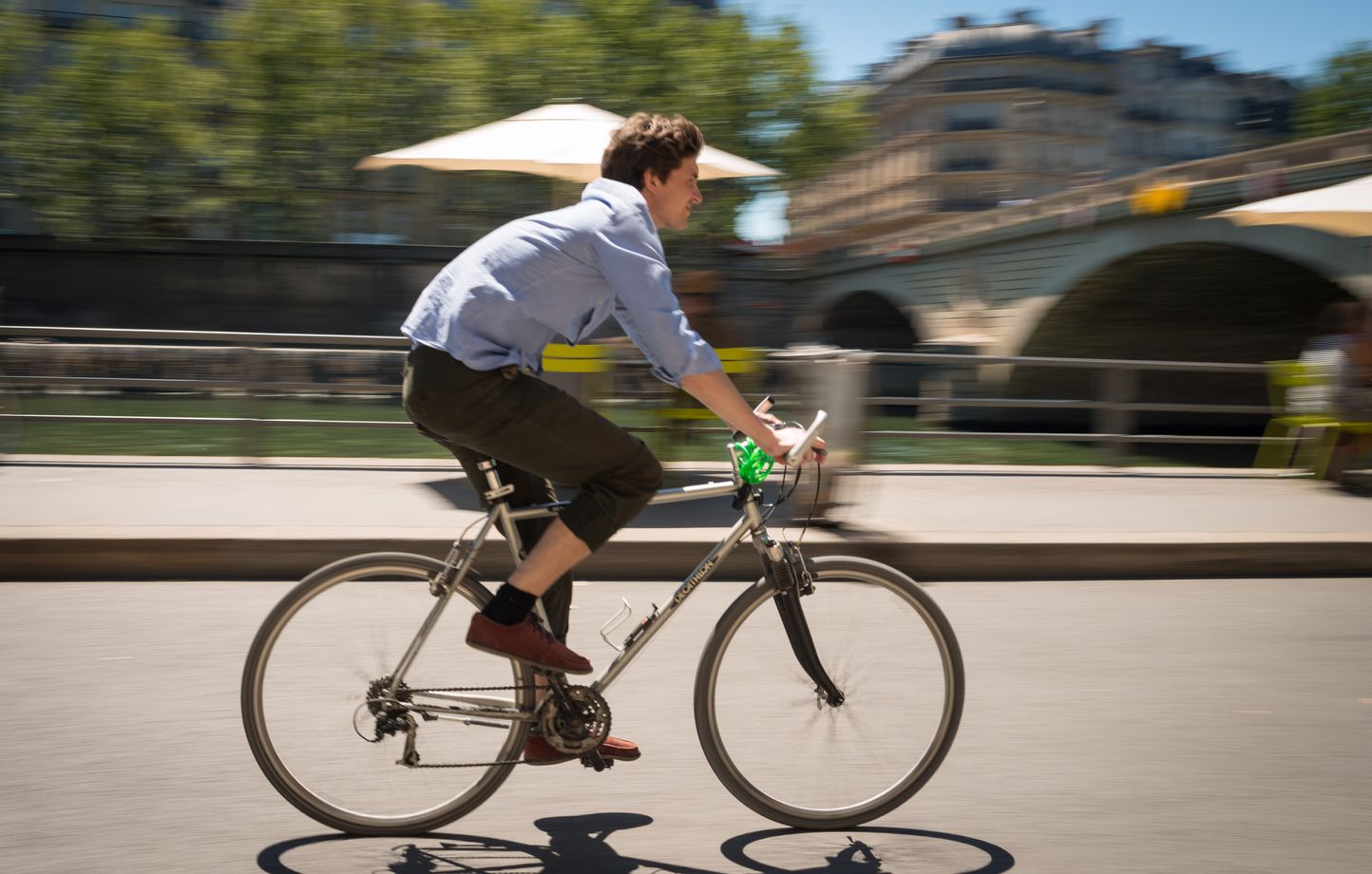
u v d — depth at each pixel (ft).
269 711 9.50
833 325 208.44
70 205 126.82
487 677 9.69
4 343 28.40
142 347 28.48
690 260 135.74
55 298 127.54
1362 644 16.65
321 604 9.54
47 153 127.13
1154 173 95.25
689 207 10.02
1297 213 38.04
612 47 130.11
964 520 22.70
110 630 15.31
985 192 316.19
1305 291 99.96
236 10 139.54
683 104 128.16
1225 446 77.82
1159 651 15.99
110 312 128.36
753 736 10.04
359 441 44.57
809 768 10.12
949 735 10.34
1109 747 12.29
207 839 9.53
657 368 9.33
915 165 321.93
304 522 19.86
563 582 10.03
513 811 10.29
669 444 26.81
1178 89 334.44
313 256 130.72
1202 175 89.30
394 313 133.08
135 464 26.86
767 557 10.00
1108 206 96.78
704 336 26.27
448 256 132.98
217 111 134.82
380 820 9.70
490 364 9.04
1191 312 112.37
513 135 27.27
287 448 41.75
